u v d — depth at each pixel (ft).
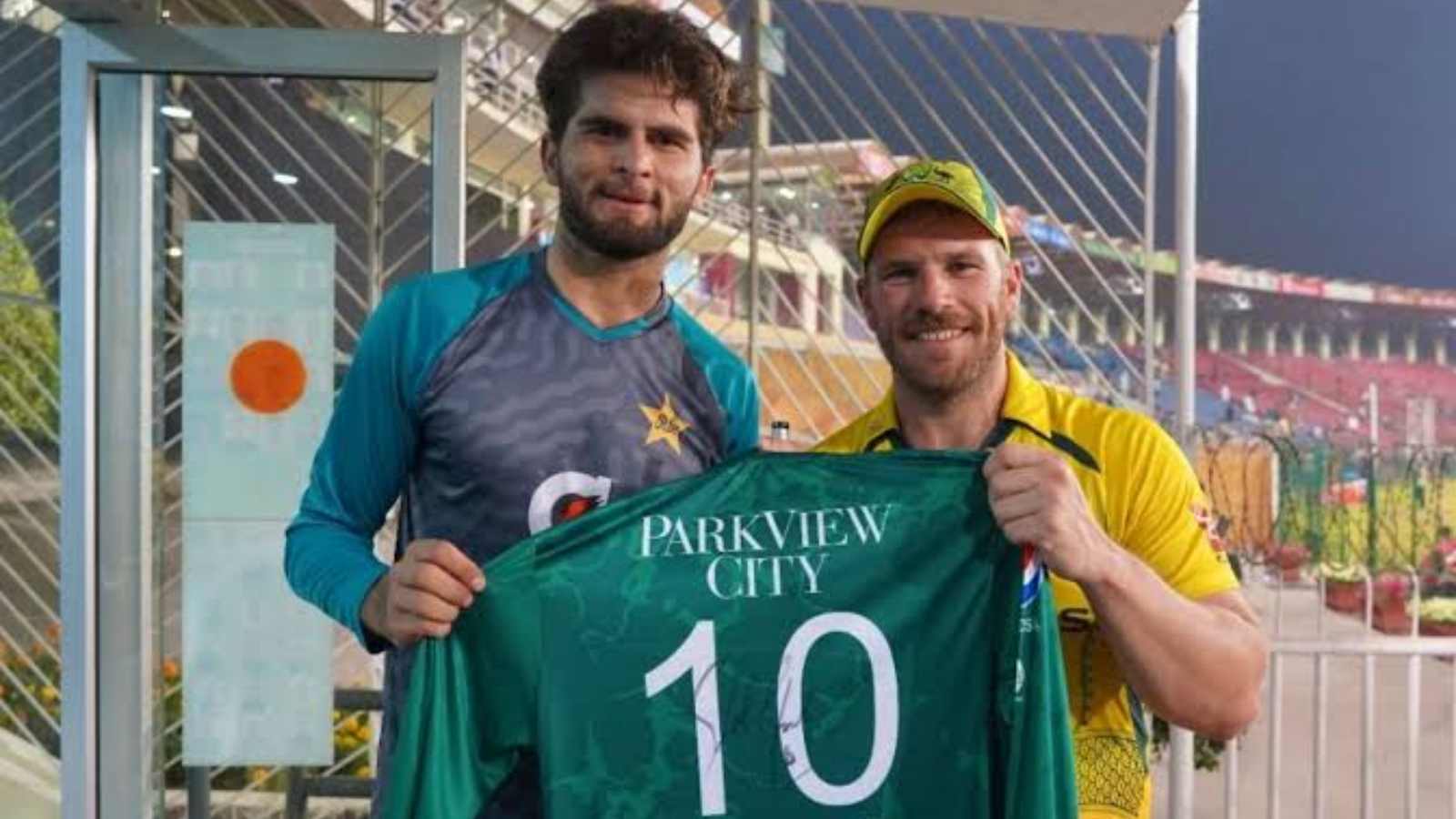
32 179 8.33
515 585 4.16
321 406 8.16
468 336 4.97
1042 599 4.11
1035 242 12.89
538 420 4.92
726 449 5.37
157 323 8.04
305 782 8.21
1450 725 19.99
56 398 8.50
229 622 8.13
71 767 7.84
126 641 7.95
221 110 8.06
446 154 7.98
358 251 8.14
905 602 4.27
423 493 5.01
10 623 8.71
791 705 4.25
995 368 5.37
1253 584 12.66
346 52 7.86
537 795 4.54
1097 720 4.97
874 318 5.34
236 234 8.09
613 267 4.98
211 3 8.72
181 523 8.09
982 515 4.28
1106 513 5.08
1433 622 12.51
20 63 8.26
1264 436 12.29
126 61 7.71
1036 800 4.02
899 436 5.54
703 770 4.22
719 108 4.93
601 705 4.19
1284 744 19.27
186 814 8.14
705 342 5.41
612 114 4.68
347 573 4.52
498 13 12.71
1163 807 16.51
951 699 4.25
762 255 13.62
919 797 4.24
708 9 12.33
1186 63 11.64
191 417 8.08
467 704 4.10
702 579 4.27
